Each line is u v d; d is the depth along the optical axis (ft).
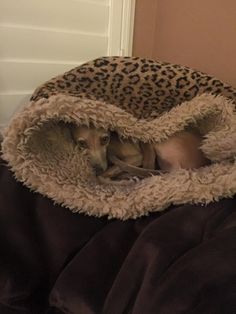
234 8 4.72
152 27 5.82
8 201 2.95
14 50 4.47
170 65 4.16
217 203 2.90
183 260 2.23
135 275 2.47
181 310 1.98
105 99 3.94
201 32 5.18
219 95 3.92
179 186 2.95
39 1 4.52
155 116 4.01
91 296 2.55
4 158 3.12
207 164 3.53
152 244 2.49
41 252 2.85
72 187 3.06
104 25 5.22
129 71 4.04
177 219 2.72
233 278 1.97
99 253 2.73
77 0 4.83
